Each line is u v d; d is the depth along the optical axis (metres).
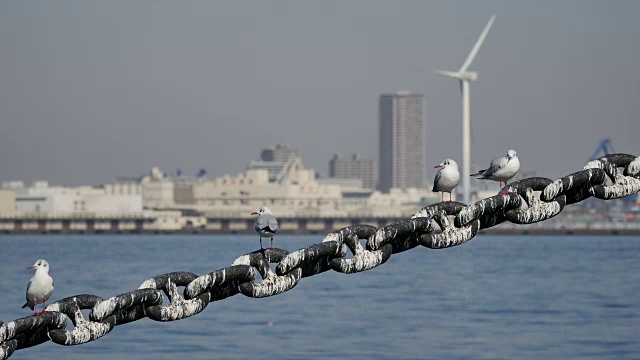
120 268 131.88
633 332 57.19
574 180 17.38
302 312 67.50
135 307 17.30
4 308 73.62
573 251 180.12
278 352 49.78
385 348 51.38
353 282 95.19
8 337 16.58
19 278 109.00
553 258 151.00
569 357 48.50
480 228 17.56
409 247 17.47
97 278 109.75
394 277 103.38
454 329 58.94
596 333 56.91
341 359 47.62
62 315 17.06
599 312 68.25
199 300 17.16
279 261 17.34
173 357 48.00
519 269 120.88
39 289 24.75
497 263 135.62
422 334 56.78
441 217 17.25
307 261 17.00
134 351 49.47
